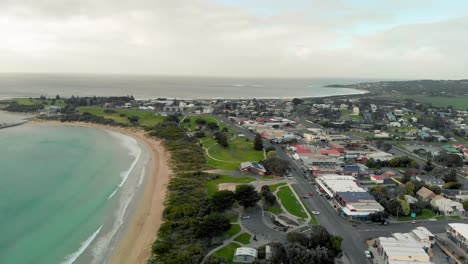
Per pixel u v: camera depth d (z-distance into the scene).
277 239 81.38
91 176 128.75
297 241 75.06
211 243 78.38
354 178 127.00
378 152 172.12
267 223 90.44
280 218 93.81
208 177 126.69
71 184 119.06
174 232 82.56
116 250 77.25
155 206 101.62
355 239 83.31
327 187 115.06
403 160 151.88
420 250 73.56
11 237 81.44
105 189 115.75
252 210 98.44
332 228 89.00
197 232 78.75
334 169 137.50
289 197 109.75
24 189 111.88
